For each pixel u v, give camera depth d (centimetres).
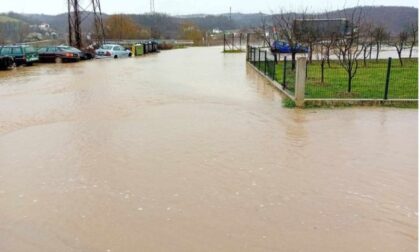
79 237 410
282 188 523
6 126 886
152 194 506
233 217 446
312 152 671
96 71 2178
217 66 2517
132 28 6494
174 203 480
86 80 1734
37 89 1463
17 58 2461
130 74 1995
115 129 834
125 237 408
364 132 795
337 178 557
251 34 5422
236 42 6656
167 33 7912
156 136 774
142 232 416
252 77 1830
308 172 580
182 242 397
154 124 875
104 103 1149
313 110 1006
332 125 852
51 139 769
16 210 469
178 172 580
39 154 675
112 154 668
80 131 825
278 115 955
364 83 1492
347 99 1051
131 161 631
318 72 1906
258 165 609
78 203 485
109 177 565
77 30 3844
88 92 1371
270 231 417
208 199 491
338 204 477
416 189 518
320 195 502
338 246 389
